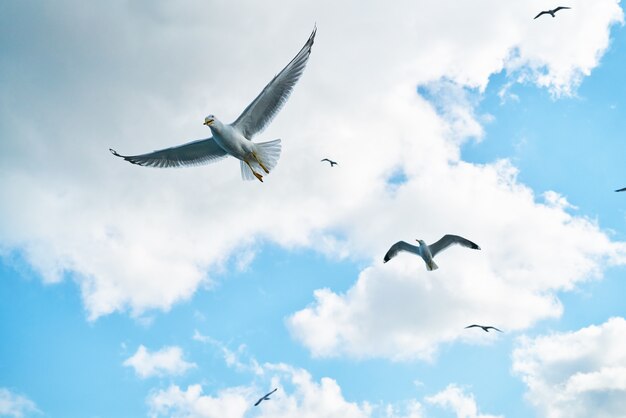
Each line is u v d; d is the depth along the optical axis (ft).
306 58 48.29
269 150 50.34
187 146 52.11
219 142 49.73
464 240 76.02
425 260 77.51
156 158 52.95
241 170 52.60
